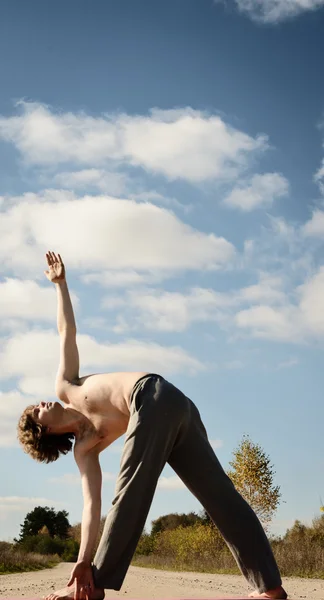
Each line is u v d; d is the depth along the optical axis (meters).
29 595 8.84
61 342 4.03
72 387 3.91
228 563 24.30
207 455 3.77
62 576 17.42
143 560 36.97
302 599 8.04
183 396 3.73
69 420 3.83
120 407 3.74
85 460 3.76
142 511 3.47
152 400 3.60
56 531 81.31
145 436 3.54
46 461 3.89
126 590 10.75
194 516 62.47
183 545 30.67
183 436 3.74
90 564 3.43
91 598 3.34
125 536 3.42
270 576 3.66
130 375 3.78
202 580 15.31
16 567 25.11
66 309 4.07
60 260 4.15
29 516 82.25
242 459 25.39
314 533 21.23
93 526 3.53
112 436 3.83
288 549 19.64
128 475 3.51
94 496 3.63
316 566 18.00
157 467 3.54
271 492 25.03
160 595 9.19
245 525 3.71
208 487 3.74
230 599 3.66
